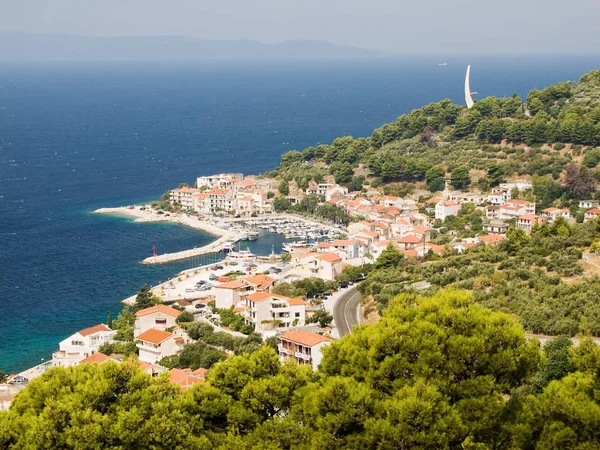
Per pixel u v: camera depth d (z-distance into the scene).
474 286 185.38
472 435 77.88
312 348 157.00
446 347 82.50
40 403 88.38
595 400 80.50
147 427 82.50
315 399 81.62
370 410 79.62
